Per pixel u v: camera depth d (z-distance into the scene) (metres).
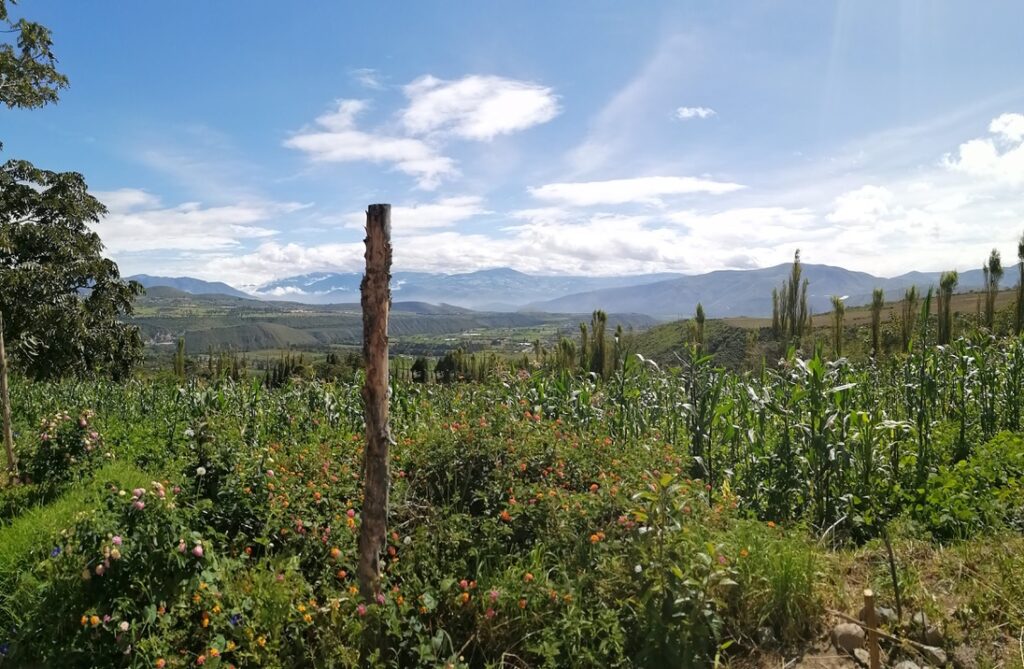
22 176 22.50
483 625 3.86
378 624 3.73
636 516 4.02
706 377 8.40
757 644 3.87
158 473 7.48
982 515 5.32
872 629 3.42
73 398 13.67
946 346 9.39
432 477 5.72
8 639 3.56
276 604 3.75
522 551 4.57
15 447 8.37
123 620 3.47
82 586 3.55
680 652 3.62
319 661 3.61
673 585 3.77
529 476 5.59
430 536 4.69
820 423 6.29
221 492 4.89
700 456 7.20
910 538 5.25
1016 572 4.13
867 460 6.48
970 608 3.93
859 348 24.98
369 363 4.00
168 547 3.66
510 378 9.72
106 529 3.67
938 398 9.05
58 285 21.98
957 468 6.26
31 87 14.68
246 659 3.55
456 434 6.08
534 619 3.89
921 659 3.56
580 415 8.52
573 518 4.66
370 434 4.02
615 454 6.22
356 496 5.50
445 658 3.69
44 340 21.23
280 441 8.73
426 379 12.66
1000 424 8.27
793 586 4.01
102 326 24.52
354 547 4.56
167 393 12.02
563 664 3.69
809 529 5.81
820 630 3.96
